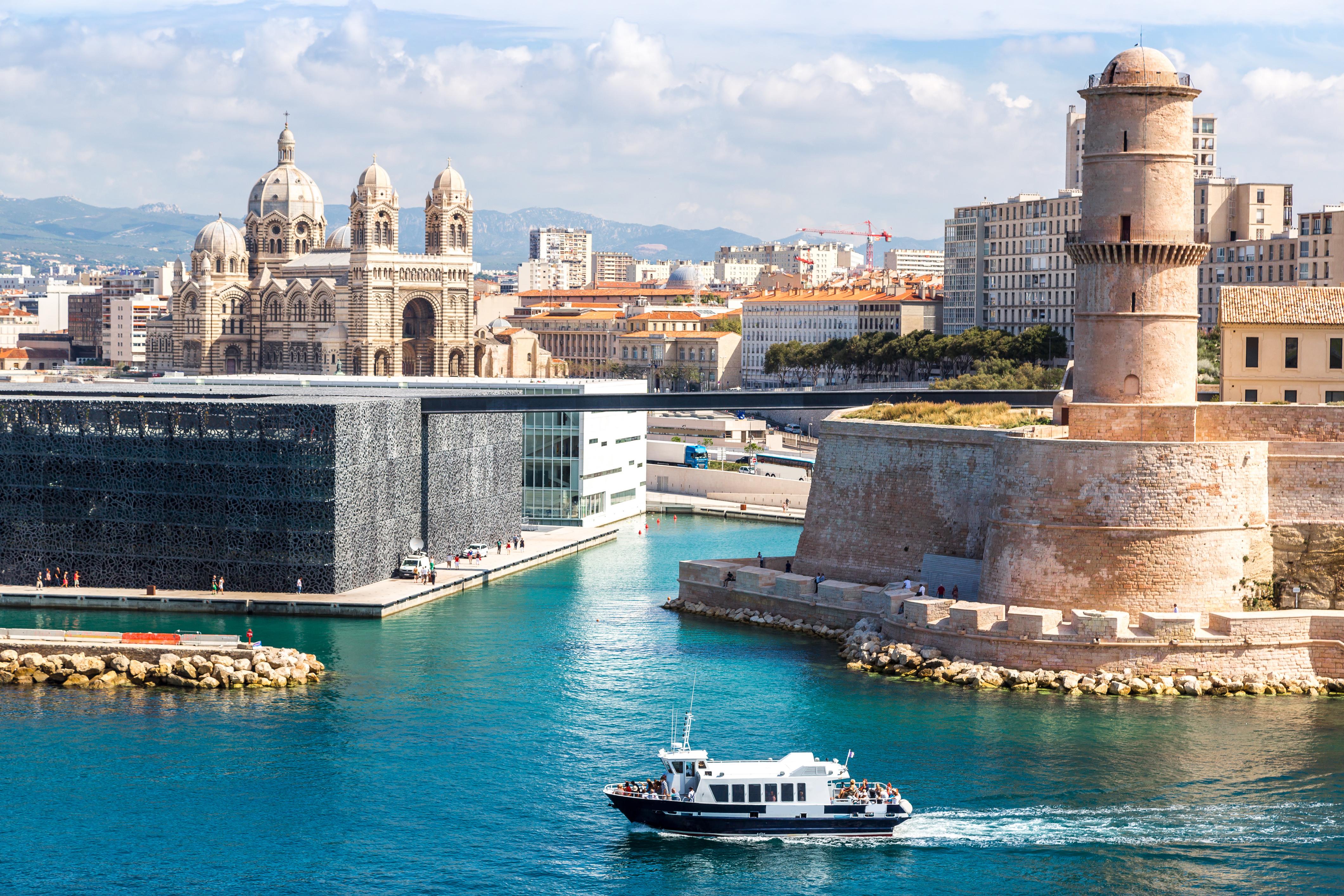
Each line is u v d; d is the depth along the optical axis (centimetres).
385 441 18025
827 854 10256
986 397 19062
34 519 17638
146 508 17375
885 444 16475
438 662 14575
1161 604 13425
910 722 12369
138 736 12331
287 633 15688
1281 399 15662
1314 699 12862
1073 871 9838
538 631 15938
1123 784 11031
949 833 10356
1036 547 13800
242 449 17112
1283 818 10475
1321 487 13962
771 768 10719
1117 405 13975
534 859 10131
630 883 9794
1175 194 14012
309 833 10456
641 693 13425
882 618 14775
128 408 17338
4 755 11881
